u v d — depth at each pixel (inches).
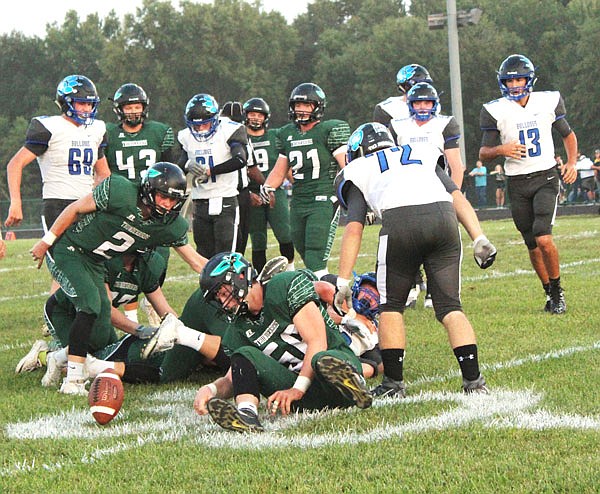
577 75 3848.4
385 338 398.0
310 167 644.1
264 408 387.2
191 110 646.5
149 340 432.1
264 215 783.1
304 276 372.8
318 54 4785.9
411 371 452.4
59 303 486.9
